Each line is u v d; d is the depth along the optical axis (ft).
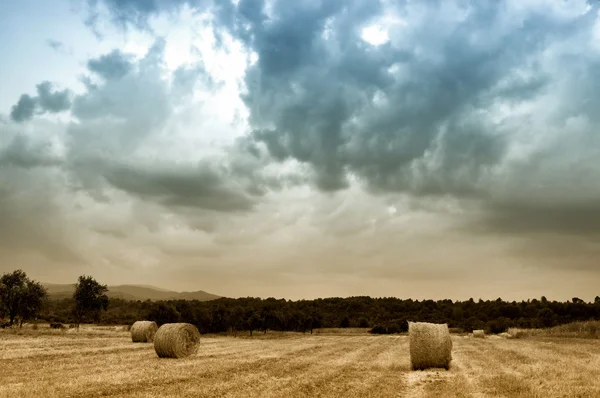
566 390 49.21
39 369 61.57
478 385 53.47
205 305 297.33
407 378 60.64
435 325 71.92
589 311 337.93
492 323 270.26
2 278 200.44
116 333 159.33
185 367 66.90
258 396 44.80
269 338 185.06
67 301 359.25
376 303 394.73
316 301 400.88
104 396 43.80
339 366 72.08
